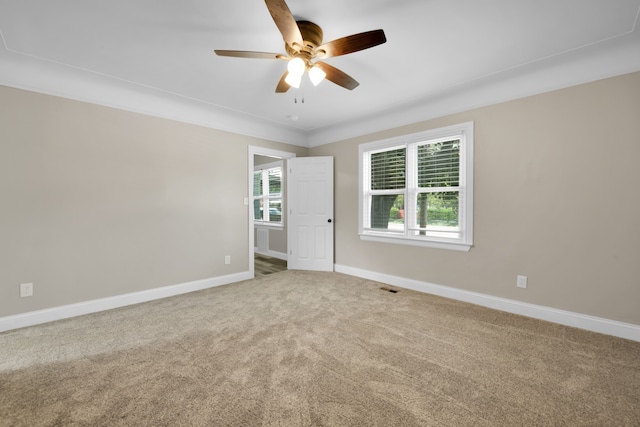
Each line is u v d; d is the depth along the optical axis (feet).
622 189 7.53
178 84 9.64
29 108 8.38
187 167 11.74
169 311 9.54
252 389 5.49
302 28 6.27
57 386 5.57
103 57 7.90
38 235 8.57
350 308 9.77
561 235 8.44
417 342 7.35
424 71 8.71
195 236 12.01
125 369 6.15
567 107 8.27
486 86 9.68
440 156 11.23
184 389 5.49
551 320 8.59
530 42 7.18
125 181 10.18
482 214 9.98
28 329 8.12
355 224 14.20
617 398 5.24
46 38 6.97
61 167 8.92
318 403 5.12
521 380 5.78
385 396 5.31
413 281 11.90
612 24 6.45
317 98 10.86
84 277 9.37
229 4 5.76
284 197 18.65
